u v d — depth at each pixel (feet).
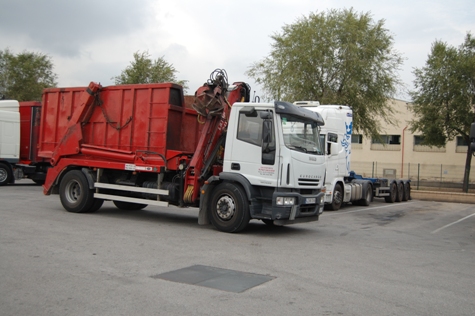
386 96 91.09
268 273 22.07
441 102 115.65
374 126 92.94
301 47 88.12
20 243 26.45
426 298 19.03
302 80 88.53
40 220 35.42
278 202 32.40
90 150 40.34
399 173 136.26
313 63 88.79
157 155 37.11
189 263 23.44
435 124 114.42
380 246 31.91
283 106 33.14
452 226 48.24
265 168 32.91
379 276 22.48
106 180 41.06
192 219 41.45
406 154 150.20
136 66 107.65
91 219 37.70
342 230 39.88
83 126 41.42
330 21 89.35
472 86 114.01
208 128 36.11
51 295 17.58
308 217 35.63
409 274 23.27
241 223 33.35
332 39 87.81
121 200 39.06
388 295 19.21
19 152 68.28
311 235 35.58
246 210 33.35
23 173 68.08
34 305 16.46
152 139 37.45
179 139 38.01
